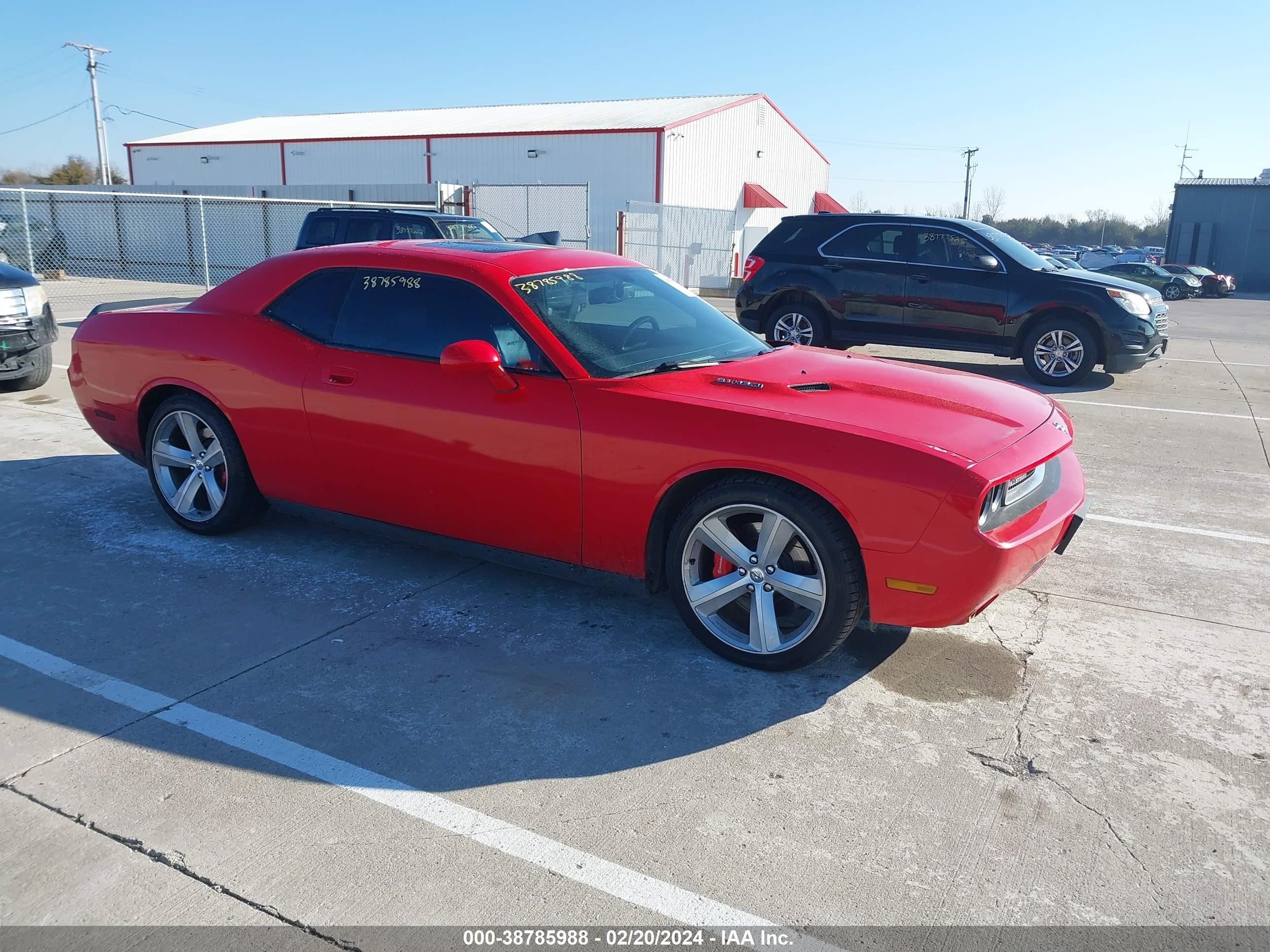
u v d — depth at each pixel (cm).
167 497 496
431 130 3628
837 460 321
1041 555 347
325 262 443
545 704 332
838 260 1062
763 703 336
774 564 345
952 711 332
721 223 3259
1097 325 980
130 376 488
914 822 271
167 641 375
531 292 397
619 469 357
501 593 428
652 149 3175
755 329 1130
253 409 445
